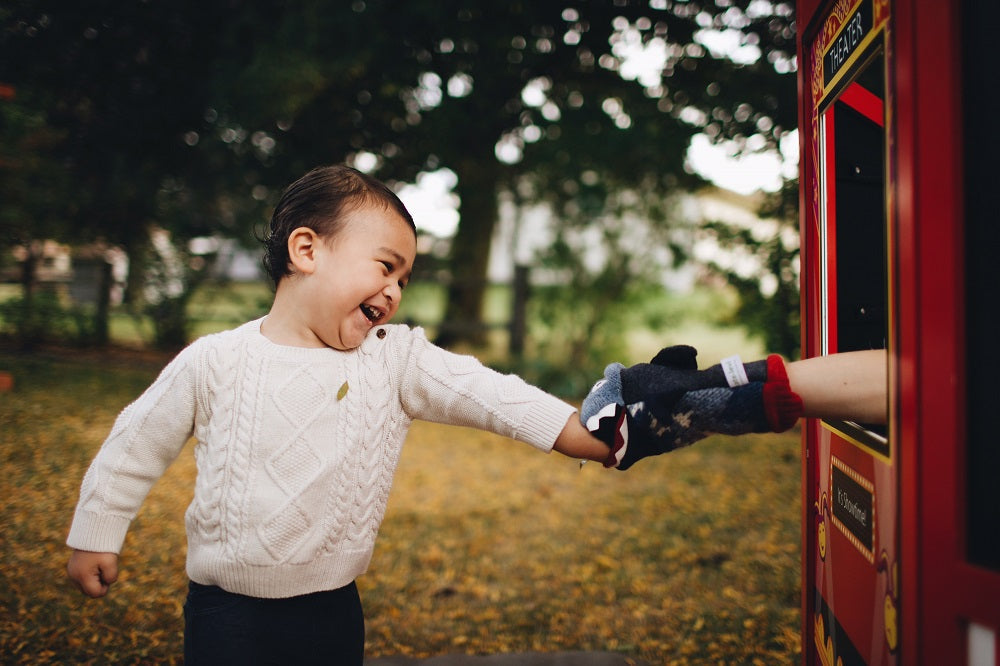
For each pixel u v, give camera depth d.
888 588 1.26
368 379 1.50
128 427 1.50
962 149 1.05
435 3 6.13
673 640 2.66
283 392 1.45
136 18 6.45
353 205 1.48
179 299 8.21
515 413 1.44
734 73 5.44
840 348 1.73
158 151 7.35
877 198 1.75
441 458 5.57
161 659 2.43
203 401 1.47
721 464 5.32
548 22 6.33
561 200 9.64
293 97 6.42
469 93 7.20
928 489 1.08
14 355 7.55
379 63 6.59
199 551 1.45
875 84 1.74
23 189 6.87
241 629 1.41
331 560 1.45
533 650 2.60
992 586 1.00
